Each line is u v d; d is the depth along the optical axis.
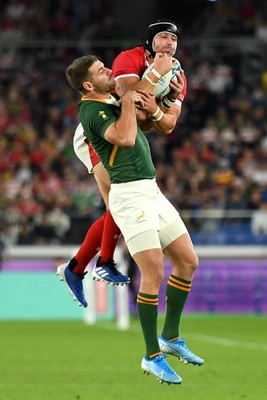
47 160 64.56
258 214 57.53
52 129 67.00
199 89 72.12
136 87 20.44
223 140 67.69
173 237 20.77
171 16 77.94
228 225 57.47
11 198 58.53
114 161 20.34
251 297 57.19
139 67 21.02
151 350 20.27
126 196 20.28
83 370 30.17
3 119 68.50
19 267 55.19
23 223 56.47
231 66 73.50
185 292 20.92
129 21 76.94
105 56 72.56
